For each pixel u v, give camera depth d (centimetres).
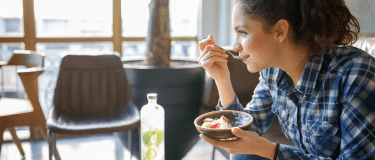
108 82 206
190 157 234
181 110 208
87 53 206
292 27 71
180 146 216
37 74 184
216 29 388
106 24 311
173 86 201
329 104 75
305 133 84
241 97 204
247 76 205
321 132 78
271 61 76
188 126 216
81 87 202
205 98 201
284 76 85
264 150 71
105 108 204
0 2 264
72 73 201
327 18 69
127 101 198
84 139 276
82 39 300
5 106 190
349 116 69
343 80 71
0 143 175
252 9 69
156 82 198
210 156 236
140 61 248
